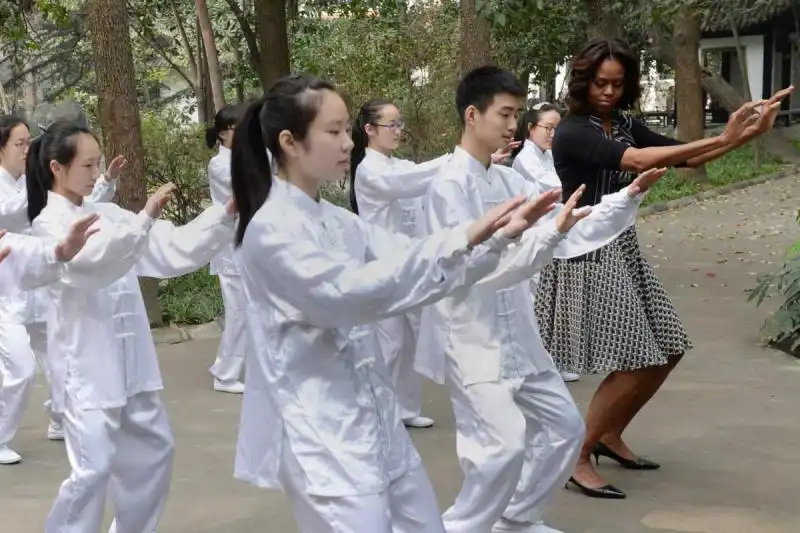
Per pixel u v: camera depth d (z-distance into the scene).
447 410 6.11
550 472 3.80
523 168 6.03
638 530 4.15
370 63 15.29
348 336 2.76
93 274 3.33
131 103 7.72
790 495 4.52
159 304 8.48
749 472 4.81
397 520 2.81
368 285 2.48
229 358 6.57
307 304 2.59
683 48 18.59
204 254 3.62
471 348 3.60
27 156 3.73
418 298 2.49
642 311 4.31
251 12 16.05
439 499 4.58
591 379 6.68
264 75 11.28
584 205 4.25
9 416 5.25
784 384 6.32
